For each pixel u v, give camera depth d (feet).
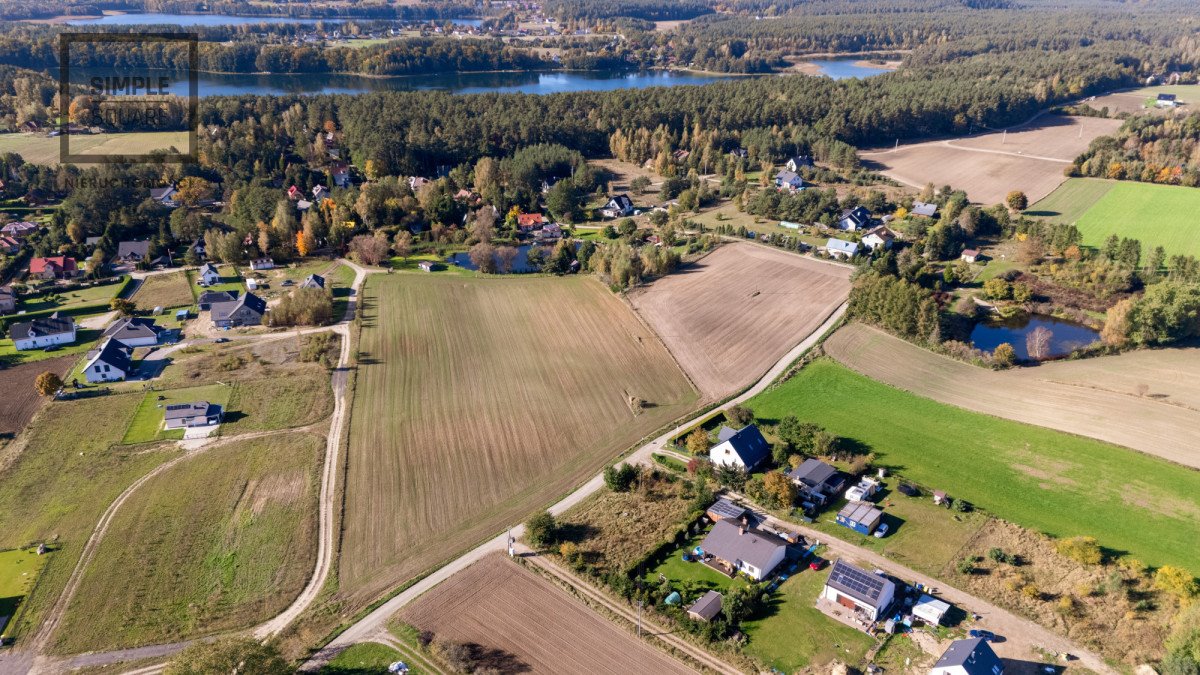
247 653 172.45
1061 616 199.41
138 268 469.98
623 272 429.79
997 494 250.98
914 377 330.75
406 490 260.62
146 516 246.68
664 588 214.28
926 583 213.25
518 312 406.21
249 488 261.03
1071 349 355.15
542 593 213.87
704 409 308.60
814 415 301.63
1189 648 178.50
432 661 191.93
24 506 252.62
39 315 402.72
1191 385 312.50
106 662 193.26
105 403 315.78
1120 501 245.04
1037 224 489.67
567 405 313.94
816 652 191.52
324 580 220.43
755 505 249.96
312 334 380.99
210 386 329.72
